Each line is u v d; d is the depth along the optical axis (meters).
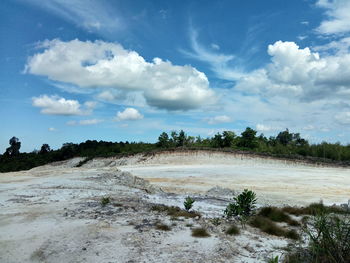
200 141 66.38
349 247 5.24
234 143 57.31
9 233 8.05
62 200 13.22
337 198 17.67
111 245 7.01
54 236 7.71
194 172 32.81
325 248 5.39
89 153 68.88
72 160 68.69
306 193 19.45
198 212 11.20
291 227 9.26
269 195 18.55
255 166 40.19
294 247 6.92
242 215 9.98
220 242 7.38
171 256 6.38
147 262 6.05
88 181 20.81
